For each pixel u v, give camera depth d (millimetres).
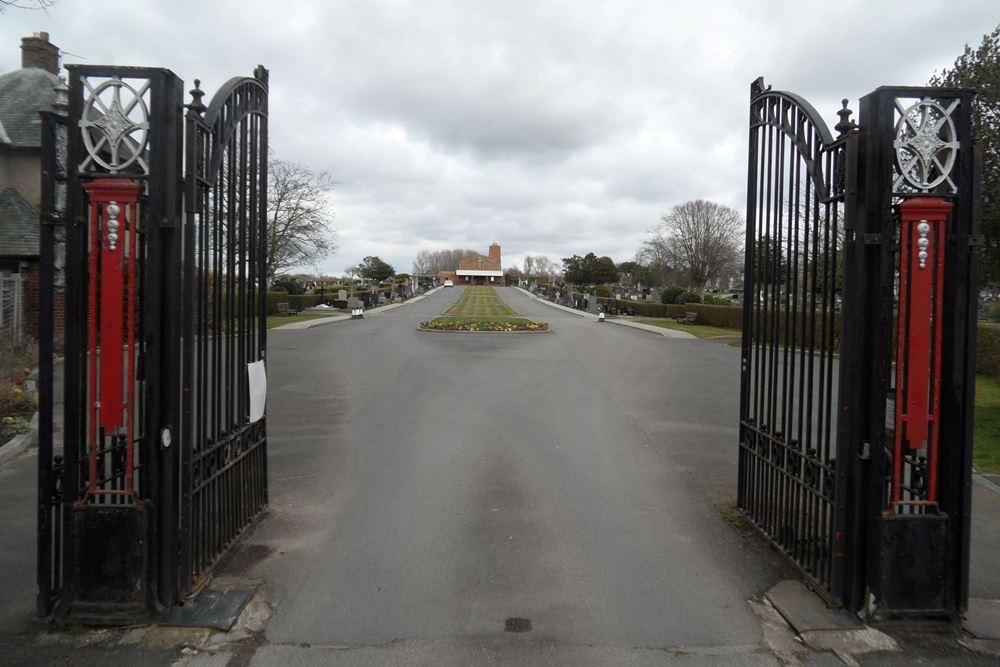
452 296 73375
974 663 3848
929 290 4082
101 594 4105
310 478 7363
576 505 6516
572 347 21953
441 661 3791
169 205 4027
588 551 5395
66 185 3984
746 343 6062
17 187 20938
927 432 4180
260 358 5836
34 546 5430
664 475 7590
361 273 88938
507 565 5109
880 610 4180
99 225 3979
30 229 19078
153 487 4133
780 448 5309
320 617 4281
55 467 4191
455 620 4262
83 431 4246
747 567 5102
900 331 4137
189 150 4133
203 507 4645
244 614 4297
